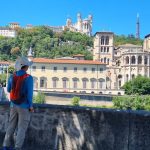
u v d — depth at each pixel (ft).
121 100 432.66
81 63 641.40
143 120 39.86
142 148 39.81
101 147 41.98
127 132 40.60
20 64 37.40
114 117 41.42
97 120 42.37
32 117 45.32
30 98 36.47
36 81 630.33
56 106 44.65
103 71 646.33
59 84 636.89
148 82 581.94
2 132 45.70
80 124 43.29
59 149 44.16
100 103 454.81
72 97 459.73
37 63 632.38
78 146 43.24
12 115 37.29
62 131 44.16
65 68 638.94
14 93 36.47
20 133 36.47
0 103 46.21
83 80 643.04
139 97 432.25
